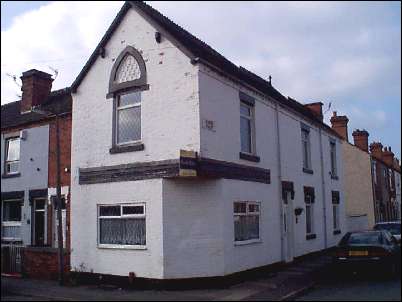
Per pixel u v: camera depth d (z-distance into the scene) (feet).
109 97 47.62
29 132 61.11
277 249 53.78
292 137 62.44
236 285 43.06
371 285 42.32
